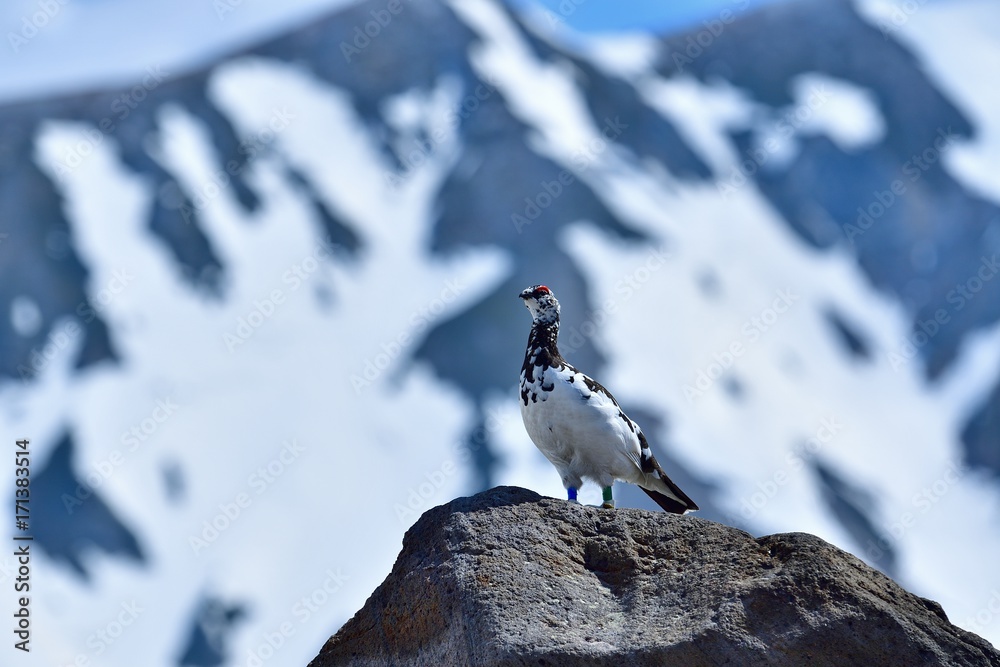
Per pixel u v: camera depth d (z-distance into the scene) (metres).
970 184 151.38
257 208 137.25
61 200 122.38
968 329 134.00
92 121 137.00
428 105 155.12
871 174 155.12
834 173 156.38
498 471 89.88
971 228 145.88
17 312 110.19
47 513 87.44
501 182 135.88
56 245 118.00
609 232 130.12
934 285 140.88
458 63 158.38
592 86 161.75
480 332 114.88
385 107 154.88
